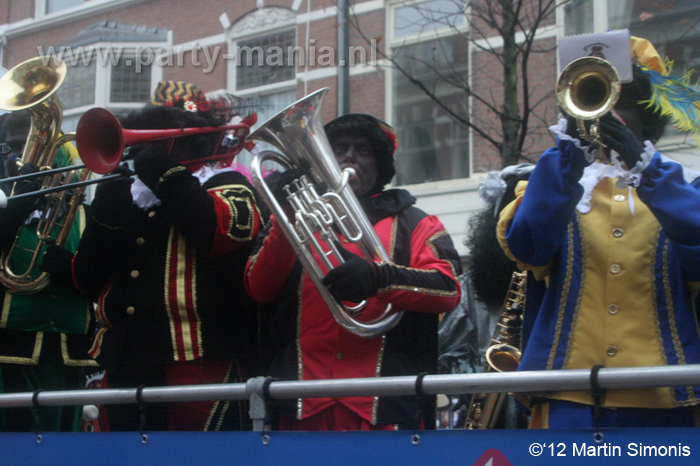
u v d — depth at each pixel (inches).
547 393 221.8
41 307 320.5
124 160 287.0
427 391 206.4
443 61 874.1
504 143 596.1
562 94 210.5
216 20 906.1
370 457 206.5
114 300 280.5
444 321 381.7
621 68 218.5
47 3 912.9
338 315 248.4
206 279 279.6
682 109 242.1
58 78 323.3
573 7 792.9
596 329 221.1
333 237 252.4
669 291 219.3
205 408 274.1
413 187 906.7
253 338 284.0
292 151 262.5
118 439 240.4
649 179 213.3
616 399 212.5
